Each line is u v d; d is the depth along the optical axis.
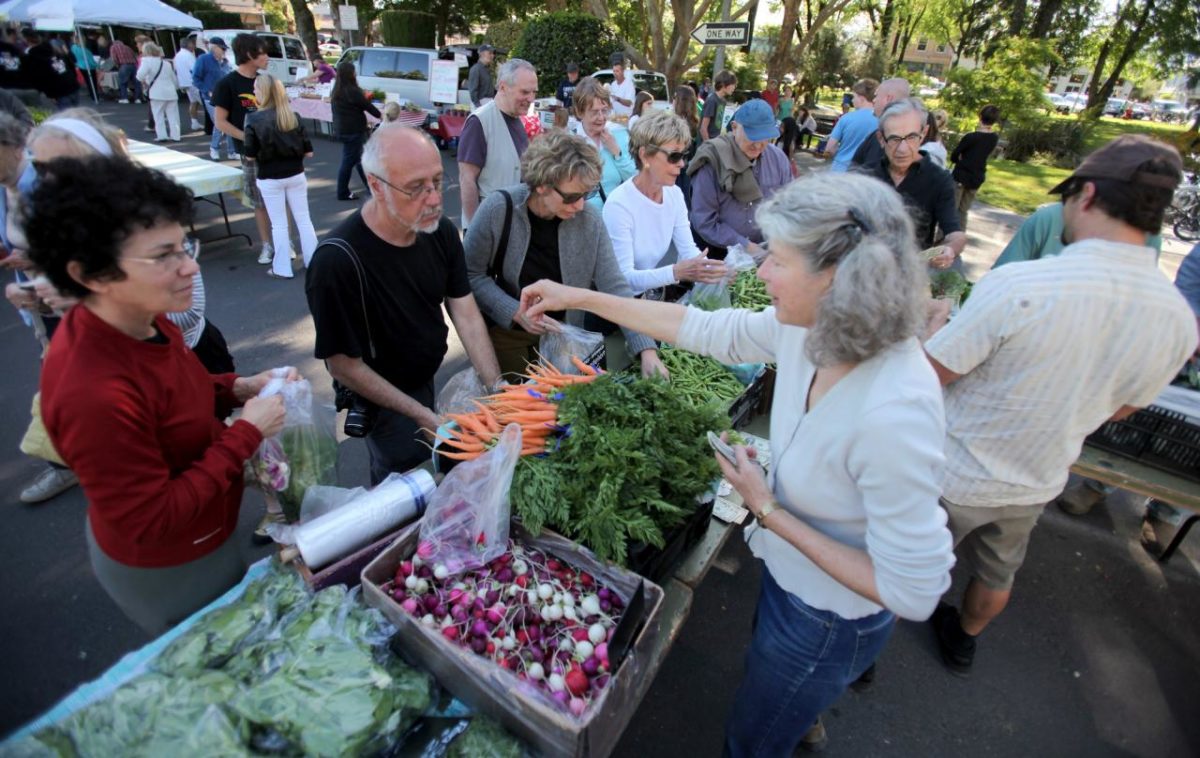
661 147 2.75
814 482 1.22
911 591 1.10
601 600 1.41
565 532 1.48
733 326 1.59
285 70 15.23
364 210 1.97
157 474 1.26
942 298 3.04
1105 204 1.53
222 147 10.17
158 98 10.39
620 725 1.32
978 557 2.19
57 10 11.24
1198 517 2.90
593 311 1.89
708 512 1.75
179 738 1.02
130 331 1.26
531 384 1.94
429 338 2.19
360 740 1.07
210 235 6.57
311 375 4.15
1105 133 18.66
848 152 6.38
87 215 1.08
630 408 1.69
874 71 24.36
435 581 1.40
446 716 1.28
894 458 1.05
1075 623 2.72
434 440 2.00
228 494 1.56
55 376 1.18
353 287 1.91
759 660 1.50
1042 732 2.27
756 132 3.42
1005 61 16.16
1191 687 2.47
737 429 2.37
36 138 2.07
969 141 7.60
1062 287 1.56
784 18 14.72
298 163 5.30
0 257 2.53
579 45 12.65
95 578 2.57
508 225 2.41
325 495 1.61
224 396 1.75
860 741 2.20
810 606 1.37
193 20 12.90
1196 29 19.47
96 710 1.06
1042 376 1.66
